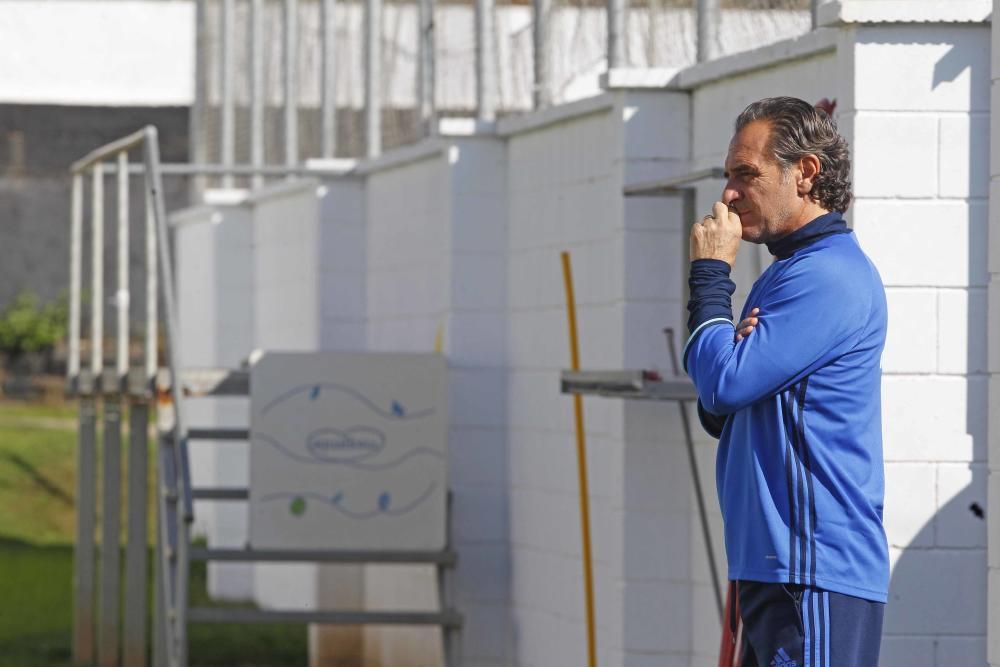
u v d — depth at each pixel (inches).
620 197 705.0
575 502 792.9
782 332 380.2
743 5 661.9
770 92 630.5
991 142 437.4
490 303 878.4
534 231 840.9
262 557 844.6
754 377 379.2
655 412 700.7
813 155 392.8
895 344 537.3
